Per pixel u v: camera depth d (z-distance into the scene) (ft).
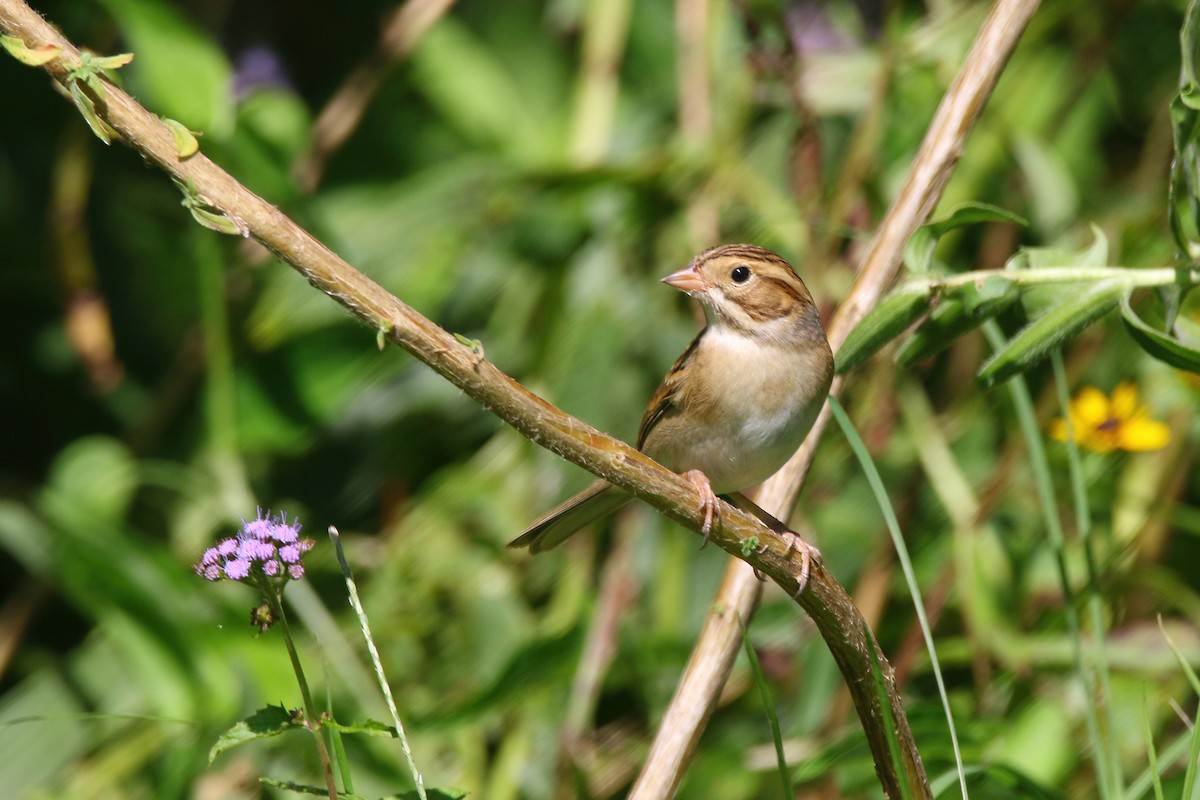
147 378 40.34
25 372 40.06
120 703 31.91
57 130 40.55
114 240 40.37
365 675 30.83
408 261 35.99
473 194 35.83
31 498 38.45
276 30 41.96
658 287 35.17
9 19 14.26
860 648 16.94
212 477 35.68
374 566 34.35
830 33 37.32
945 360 37.22
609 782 30.78
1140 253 33.01
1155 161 36.01
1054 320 19.02
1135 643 29.63
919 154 21.71
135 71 37.93
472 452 36.99
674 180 34.94
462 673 32.58
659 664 31.78
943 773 24.35
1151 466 31.68
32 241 40.01
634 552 33.17
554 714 31.55
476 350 14.84
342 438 37.09
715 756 29.66
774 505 23.57
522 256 35.73
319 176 36.91
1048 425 32.22
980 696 29.94
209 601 31.17
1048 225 35.19
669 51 39.91
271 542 15.02
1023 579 31.37
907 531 33.35
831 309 32.27
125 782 30.81
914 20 39.32
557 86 41.11
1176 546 31.78
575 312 35.19
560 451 15.35
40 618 37.96
